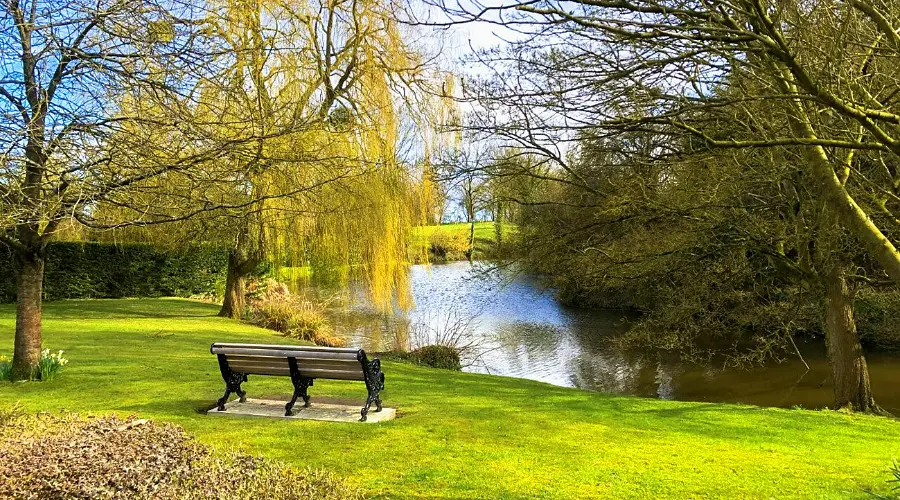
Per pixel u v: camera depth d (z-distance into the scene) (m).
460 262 33.72
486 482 4.13
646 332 10.52
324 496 3.33
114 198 5.35
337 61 14.27
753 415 7.34
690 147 6.52
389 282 14.96
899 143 3.80
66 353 9.02
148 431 3.98
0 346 9.41
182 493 3.01
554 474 4.38
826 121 6.02
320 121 8.56
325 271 15.46
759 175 8.27
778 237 8.60
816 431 6.61
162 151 5.26
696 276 9.81
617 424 6.28
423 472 4.28
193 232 13.65
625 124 4.64
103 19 4.96
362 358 5.64
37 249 7.01
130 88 5.25
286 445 4.82
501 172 9.20
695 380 12.55
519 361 14.55
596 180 10.23
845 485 4.49
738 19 4.45
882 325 13.55
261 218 10.93
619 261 9.66
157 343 10.73
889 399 10.72
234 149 5.30
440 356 13.36
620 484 4.23
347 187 12.64
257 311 16.09
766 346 9.94
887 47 4.09
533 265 10.99
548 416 6.45
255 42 10.35
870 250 4.55
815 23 4.41
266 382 7.58
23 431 4.04
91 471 3.17
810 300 10.05
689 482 4.37
